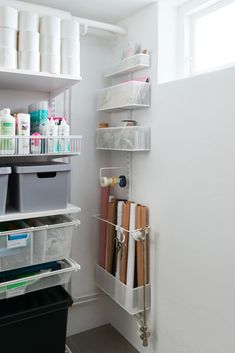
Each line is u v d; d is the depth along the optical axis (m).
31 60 1.38
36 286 1.50
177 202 1.61
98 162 2.12
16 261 1.42
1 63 1.33
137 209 1.78
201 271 1.48
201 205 1.47
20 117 1.42
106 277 2.00
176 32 1.75
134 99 1.69
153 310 1.82
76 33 1.49
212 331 1.44
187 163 1.53
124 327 2.09
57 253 1.53
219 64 1.58
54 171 1.46
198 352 1.52
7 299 1.59
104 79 2.09
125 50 1.87
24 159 1.81
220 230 1.38
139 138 1.74
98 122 2.09
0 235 1.36
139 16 1.81
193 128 1.49
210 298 1.44
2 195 1.37
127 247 1.84
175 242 1.63
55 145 1.48
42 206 1.47
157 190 1.74
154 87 1.72
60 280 1.57
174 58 1.74
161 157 1.70
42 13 1.63
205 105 1.42
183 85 1.53
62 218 1.63
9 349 1.48
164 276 1.72
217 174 1.38
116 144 1.85
